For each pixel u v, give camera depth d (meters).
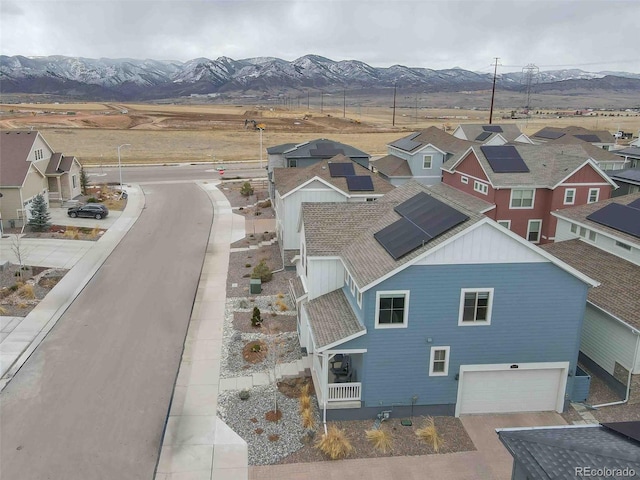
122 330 25.08
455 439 17.92
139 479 15.69
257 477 15.92
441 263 17.64
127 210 49.72
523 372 19.19
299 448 17.25
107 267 33.59
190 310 27.55
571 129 68.81
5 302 27.50
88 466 16.12
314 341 18.70
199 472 16.05
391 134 125.94
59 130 115.31
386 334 18.20
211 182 66.25
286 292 30.17
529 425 18.70
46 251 36.12
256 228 43.94
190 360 22.56
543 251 17.69
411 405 19.00
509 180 34.81
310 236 22.47
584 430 12.38
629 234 25.19
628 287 22.25
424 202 21.86
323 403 18.48
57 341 23.80
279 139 114.06
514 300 18.27
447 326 18.33
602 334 21.42
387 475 16.11
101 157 86.44
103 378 20.98
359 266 19.38
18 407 18.91
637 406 19.94
